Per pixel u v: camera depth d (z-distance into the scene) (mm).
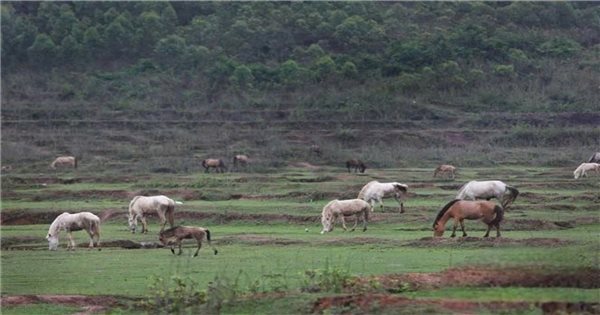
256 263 32938
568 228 42406
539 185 61312
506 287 24188
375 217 46625
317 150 89375
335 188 60938
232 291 25016
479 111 98875
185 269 31875
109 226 49500
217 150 93188
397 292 24750
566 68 105812
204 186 65562
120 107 107812
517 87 102375
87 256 36281
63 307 26625
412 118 99312
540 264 24562
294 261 32969
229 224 48625
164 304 25453
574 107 97000
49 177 74250
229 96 108562
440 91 103750
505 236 37750
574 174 66375
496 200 50344
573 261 24625
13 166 85188
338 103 103812
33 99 110812
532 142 90000
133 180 72125
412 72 109125
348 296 23688
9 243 42469
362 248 36000
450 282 25000
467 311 22375
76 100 110938
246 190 62406
